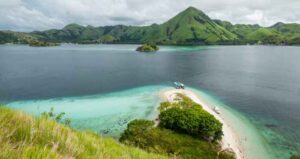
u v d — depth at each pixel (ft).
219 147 122.83
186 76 391.04
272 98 251.19
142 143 113.19
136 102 222.69
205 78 372.79
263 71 454.81
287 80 358.64
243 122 177.58
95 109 202.18
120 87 300.81
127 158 20.20
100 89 288.51
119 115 185.16
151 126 130.41
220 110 207.72
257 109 211.61
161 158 27.99
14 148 9.69
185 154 108.47
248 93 273.75
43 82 332.19
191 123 128.47
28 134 12.77
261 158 123.65
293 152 129.59
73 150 13.30
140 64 556.92
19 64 541.34
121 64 557.33
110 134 149.07
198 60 649.20
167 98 233.76
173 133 127.95
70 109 203.82
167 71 448.24
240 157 122.11
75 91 276.62
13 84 314.35
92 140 19.44
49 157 9.86
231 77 384.27
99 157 14.96
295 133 156.35
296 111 206.18
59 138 14.15
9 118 14.37
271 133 156.25
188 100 219.00
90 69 473.67
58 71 442.91
